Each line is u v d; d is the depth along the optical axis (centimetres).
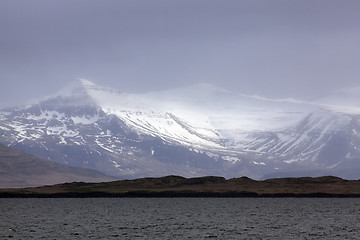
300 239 16175
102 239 16000
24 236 16588
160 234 17162
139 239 16062
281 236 16800
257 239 16162
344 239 16175
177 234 17162
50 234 17062
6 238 16138
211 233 17450
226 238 16350
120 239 16038
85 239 16000
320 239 16162
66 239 15988
